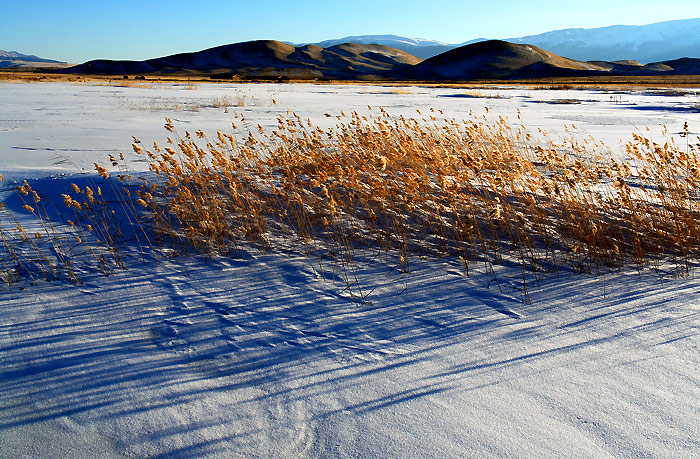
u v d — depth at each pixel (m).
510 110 27.73
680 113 26.11
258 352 3.83
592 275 5.27
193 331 4.14
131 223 6.64
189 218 6.43
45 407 3.21
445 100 36.81
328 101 34.31
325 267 5.46
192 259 5.69
